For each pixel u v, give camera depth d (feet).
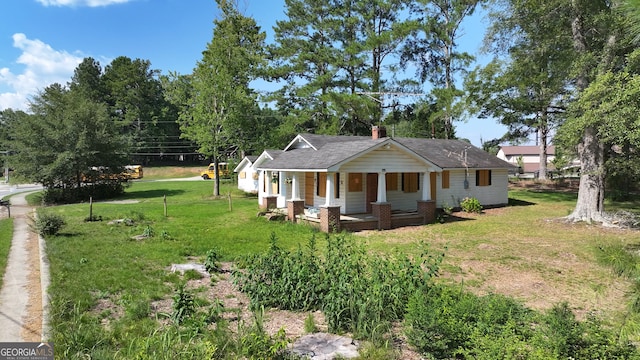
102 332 16.72
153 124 231.30
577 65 45.78
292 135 113.70
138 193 114.11
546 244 39.06
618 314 18.53
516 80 63.98
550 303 22.02
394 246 38.45
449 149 76.38
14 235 43.93
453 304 16.31
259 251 34.81
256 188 106.63
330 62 111.45
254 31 115.14
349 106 101.55
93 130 105.19
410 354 14.94
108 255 32.24
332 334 16.75
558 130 50.16
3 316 19.22
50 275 26.13
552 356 11.85
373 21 116.88
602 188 51.39
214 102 98.32
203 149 99.14
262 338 14.43
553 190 99.71
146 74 247.91
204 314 18.13
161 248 35.29
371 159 50.16
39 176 97.30
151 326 17.52
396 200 61.57
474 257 33.47
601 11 43.34
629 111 27.84
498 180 74.74
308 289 20.08
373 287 18.11
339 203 57.00
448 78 110.42
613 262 21.42
